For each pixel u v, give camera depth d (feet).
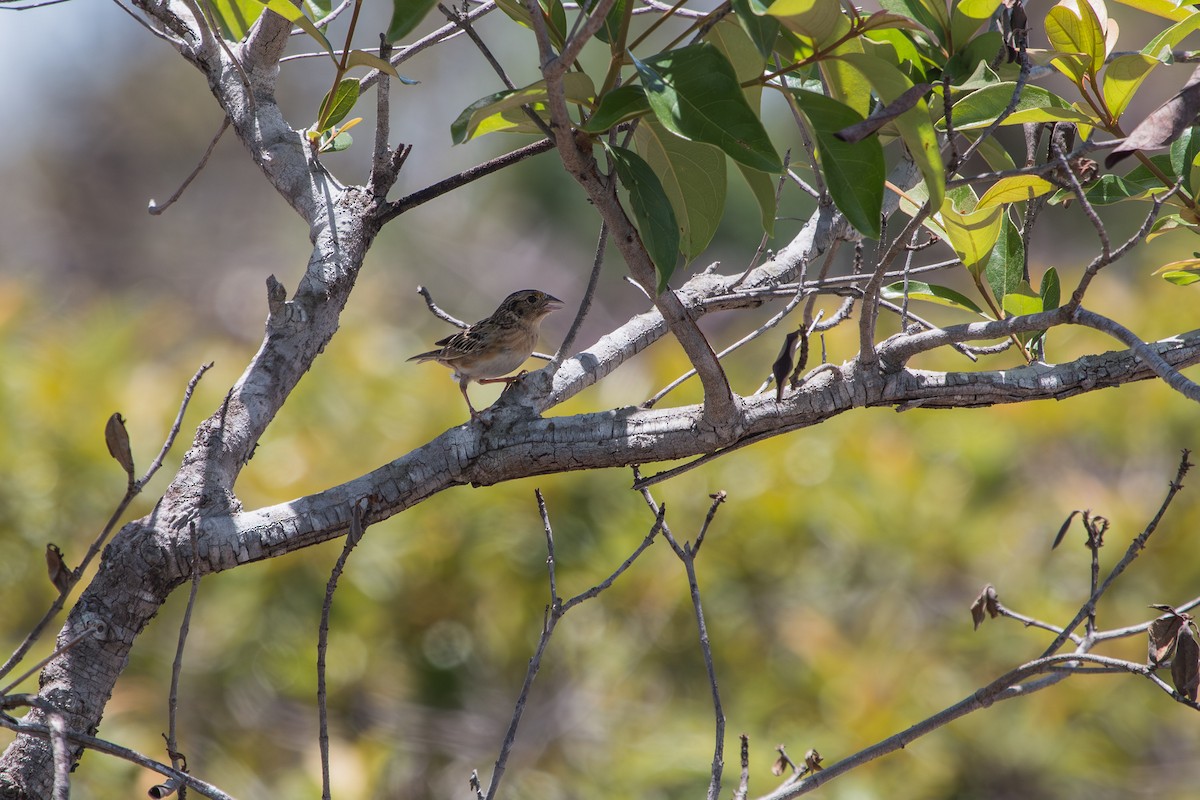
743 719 36.94
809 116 13.89
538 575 38.99
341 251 19.95
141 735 34.37
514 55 98.07
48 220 127.95
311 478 39.17
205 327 111.14
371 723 37.96
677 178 16.28
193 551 16.79
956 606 39.99
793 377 18.06
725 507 39.99
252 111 21.15
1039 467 44.47
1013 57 16.80
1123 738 37.65
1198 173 18.49
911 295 19.63
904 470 41.93
